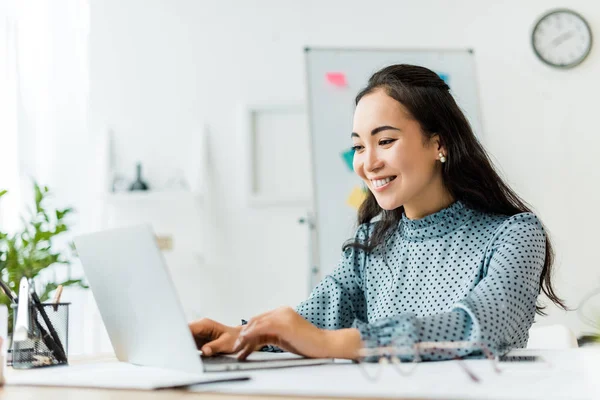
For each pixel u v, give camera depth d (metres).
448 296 1.18
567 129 3.07
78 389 0.75
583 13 3.11
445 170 1.23
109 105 3.01
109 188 2.88
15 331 1.00
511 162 3.05
